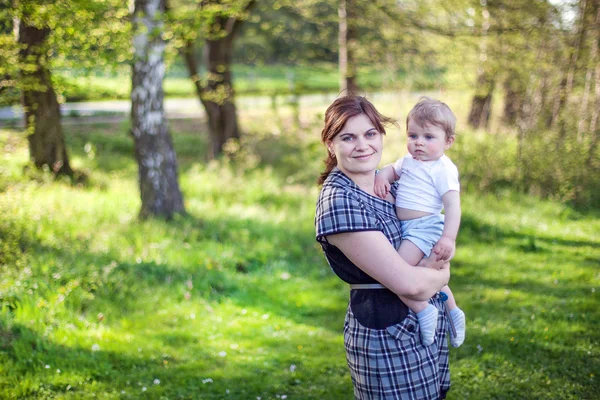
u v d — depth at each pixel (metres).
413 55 10.59
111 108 21.94
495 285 6.11
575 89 10.34
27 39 7.26
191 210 8.46
